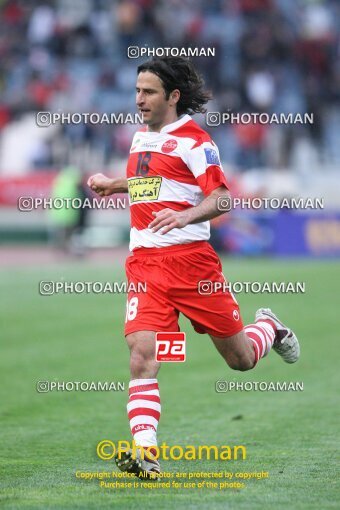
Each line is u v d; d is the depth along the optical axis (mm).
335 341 40844
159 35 97500
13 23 100312
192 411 28109
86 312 49281
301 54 99375
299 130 92562
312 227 80688
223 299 20453
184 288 20078
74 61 96438
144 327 19766
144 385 19609
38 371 34469
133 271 20344
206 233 20391
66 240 76875
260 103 92000
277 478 19609
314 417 26984
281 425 25922
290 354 23734
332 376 33656
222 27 99500
